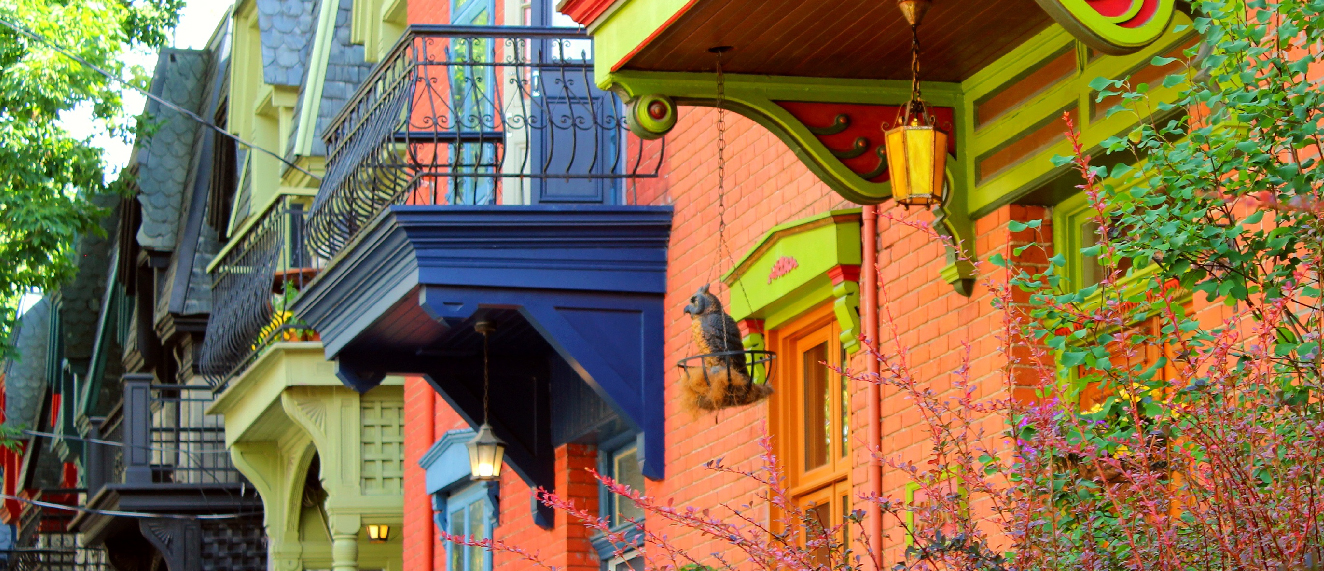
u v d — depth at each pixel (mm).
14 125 24531
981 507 8953
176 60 28562
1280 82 6293
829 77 9344
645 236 13062
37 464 41469
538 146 14078
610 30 9070
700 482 12406
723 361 9828
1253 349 5934
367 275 13156
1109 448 6305
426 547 17984
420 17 18781
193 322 26031
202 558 25344
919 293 9906
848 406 10773
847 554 6930
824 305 11164
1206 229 6211
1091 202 6590
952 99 9508
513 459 14820
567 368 14648
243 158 24984
